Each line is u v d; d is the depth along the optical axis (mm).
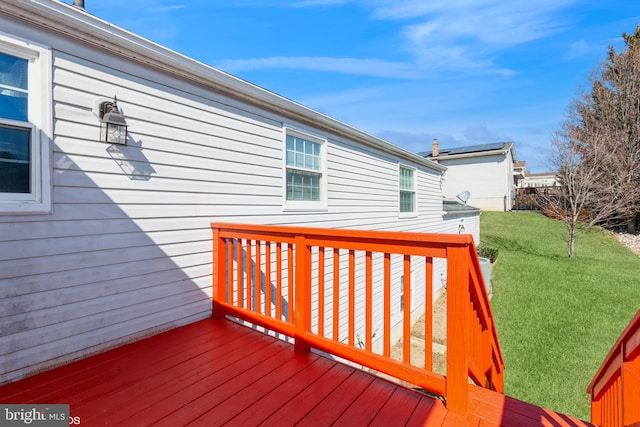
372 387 1960
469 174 20219
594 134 12828
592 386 2613
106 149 2576
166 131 2982
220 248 3301
